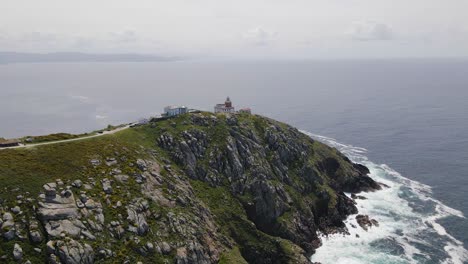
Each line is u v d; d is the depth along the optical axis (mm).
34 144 108062
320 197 150125
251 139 152625
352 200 159000
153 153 126500
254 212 129750
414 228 139000
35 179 89125
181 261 93812
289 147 161375
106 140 119438
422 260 119875
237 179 135125
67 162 99500
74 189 92062
